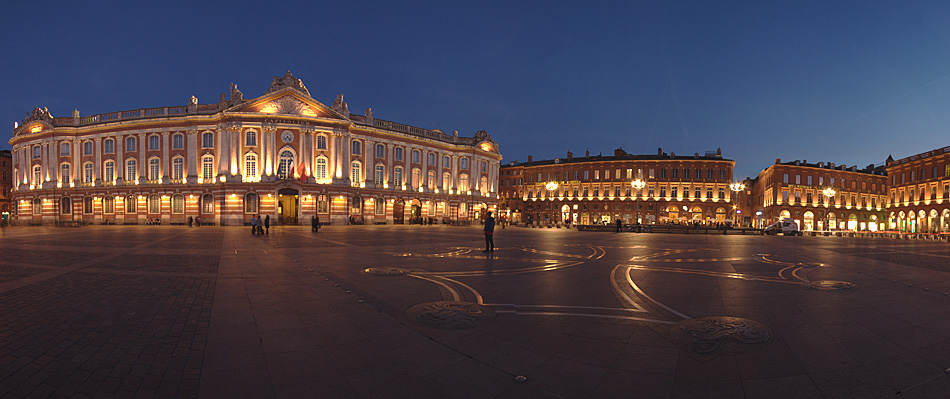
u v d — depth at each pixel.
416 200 69.00
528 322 6.71
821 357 5.19
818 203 79.38
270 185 53.44
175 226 51.28
